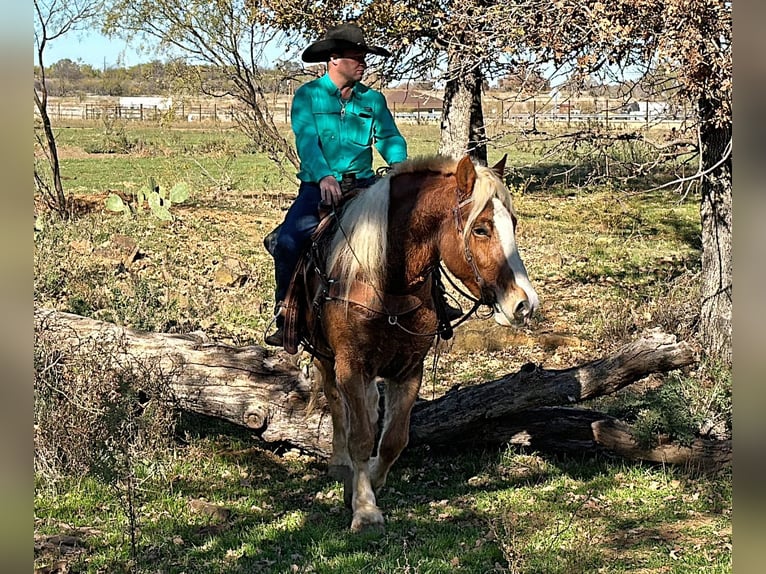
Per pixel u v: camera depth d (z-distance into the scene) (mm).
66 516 5930
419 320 5305
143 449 6887
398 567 4973
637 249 17609
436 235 5086
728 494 6242
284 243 5891
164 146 37000
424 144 28922
